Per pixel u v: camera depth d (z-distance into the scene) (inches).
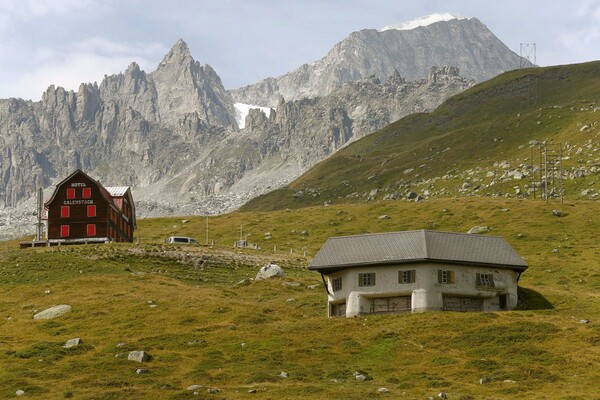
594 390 3169.3
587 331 3937.0
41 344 4010.8
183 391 3174.2
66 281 5580.7
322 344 3993.6
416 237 4714.6
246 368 3595.0
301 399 3093.0
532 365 3540.8
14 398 3174.2
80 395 3171.8
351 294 4626.0
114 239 7288.4
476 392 3201.3
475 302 4640.8
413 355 3779.5
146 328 4387.3
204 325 4421.8
